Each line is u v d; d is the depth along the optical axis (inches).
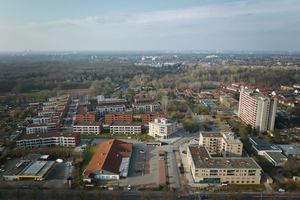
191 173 7150.6
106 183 6574.8
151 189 6274.6
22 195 5954.7
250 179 6550.2
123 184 6525.6
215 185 6496.1
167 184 6515.8
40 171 6953.7
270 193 6107.3
